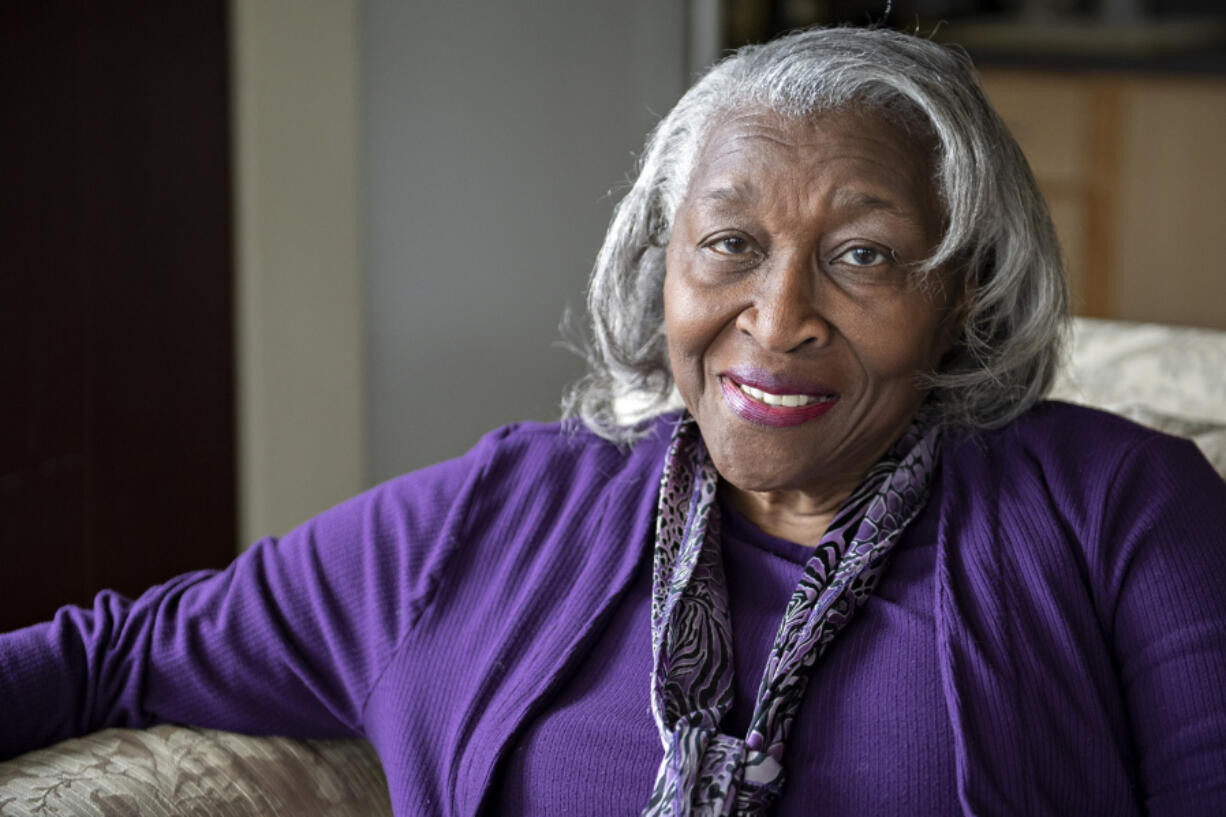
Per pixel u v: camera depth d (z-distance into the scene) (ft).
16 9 6.84
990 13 14.71
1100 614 3.60
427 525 4.15
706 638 3.71
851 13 13.56
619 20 10.91
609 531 4.00
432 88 9.50
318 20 8.36
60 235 7.22
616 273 4.23
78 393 7.45
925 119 3.66
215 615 4.09
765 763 3.41
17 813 3.54
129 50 7.48
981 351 3.96
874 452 3.92
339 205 8.66
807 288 3.61
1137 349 5.47
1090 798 3.43
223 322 8.30
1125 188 13.12
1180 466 3.76
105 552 7.73
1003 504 3.77
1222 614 3.46
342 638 4.08
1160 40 13.32
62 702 3.93
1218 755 3.32
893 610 3.64
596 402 4.43
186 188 7.93
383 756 4.00
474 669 3.92
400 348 9.57
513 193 10.23
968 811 3.31
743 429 3.74
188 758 3.91
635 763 3.57
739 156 3.67
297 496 8.77
